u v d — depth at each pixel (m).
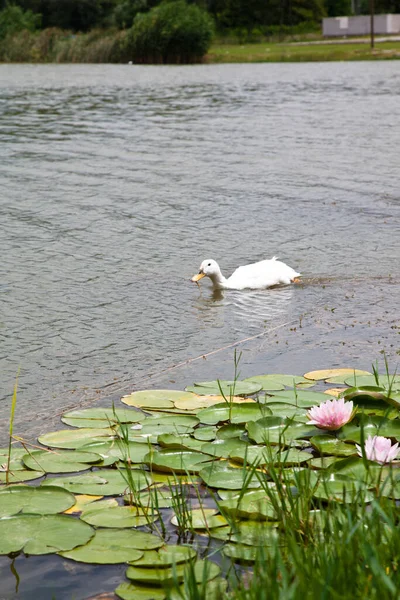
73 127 25.98
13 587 4.07
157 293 9.91
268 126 24.83
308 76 44.16
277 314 9.06
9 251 11.78
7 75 52.06
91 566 4.15
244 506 4.59
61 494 4.79
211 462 5.19
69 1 91.62
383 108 28.34
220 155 20.06
